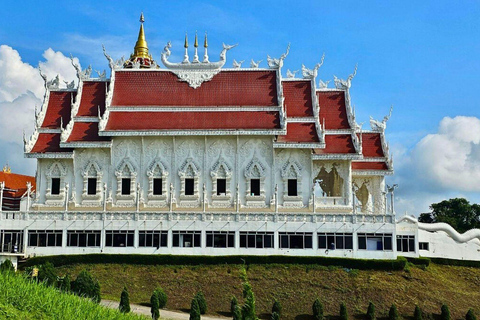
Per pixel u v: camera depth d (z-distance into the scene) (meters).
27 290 40.59
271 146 82.00
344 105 87.50
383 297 65.50
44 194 82.62
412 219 77.88
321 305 61.34
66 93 88.50
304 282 67.94
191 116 83.31
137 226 73.81
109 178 82.31
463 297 67.88
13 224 74.38
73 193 81.94
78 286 57.31
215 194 81.31
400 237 75.56
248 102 84.50
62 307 40.31
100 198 81.75
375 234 73.50
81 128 83.75
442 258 78.50
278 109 83.44
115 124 82.50
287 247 73.56
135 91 86.19
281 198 81.50
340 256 73.06
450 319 62.31
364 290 66.62
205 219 74.00
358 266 71.12
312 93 86.50
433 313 63.41
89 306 42.25
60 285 57.34
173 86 86.62
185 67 87.69
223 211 78.44
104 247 73.50
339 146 83.31
